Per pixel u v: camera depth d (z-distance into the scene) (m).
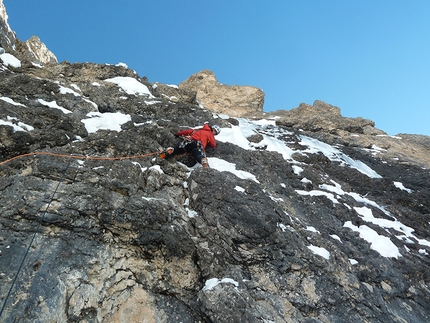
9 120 6.67
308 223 7.32
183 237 5.96
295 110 17.59
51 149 6.60
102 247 5.52
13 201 5.53
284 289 5.90
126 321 5.13
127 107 9.20
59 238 5.41
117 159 6.84
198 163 7.92
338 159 11.05
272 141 10.41
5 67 8.81
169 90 11.48
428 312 6.67
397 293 6.63
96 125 7.76
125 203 5.96
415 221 9.05
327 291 6.01
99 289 5.18
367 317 5.95
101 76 10.10
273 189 7.86
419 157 14.13
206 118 9.90
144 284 5.48
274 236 6.35
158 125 8.76
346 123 15.09
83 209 5.68
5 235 5.23
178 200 6.85
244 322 5.18
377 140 14.90
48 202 5.62
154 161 7.32
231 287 5.53
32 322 4.64
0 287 4.78
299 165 9.45
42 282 4.95
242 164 8.27
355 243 7.30
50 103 7.80
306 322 5.61
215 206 6.64
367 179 10.24
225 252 6.17
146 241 5.71
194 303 5.47
